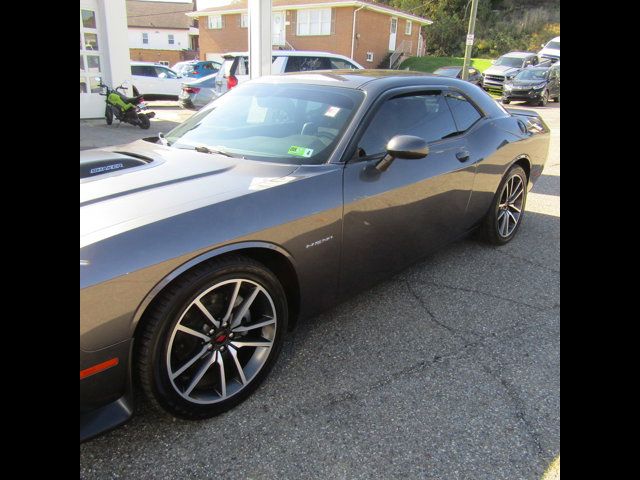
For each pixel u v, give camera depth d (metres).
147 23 55.81
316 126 2.87
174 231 1.95
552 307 3.32
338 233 2.57
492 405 2.35
